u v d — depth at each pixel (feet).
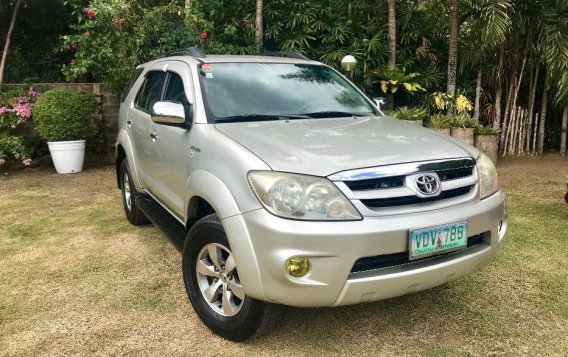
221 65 12.51
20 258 14.05
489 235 9.42
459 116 27.37
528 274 12.27
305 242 7.82
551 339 9.45
